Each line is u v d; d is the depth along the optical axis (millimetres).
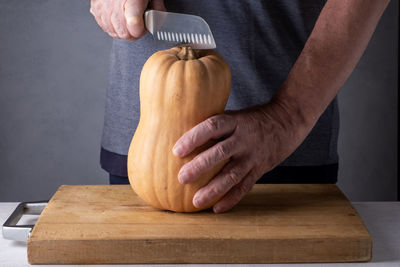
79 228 779
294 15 1062
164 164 800
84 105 2244
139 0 858
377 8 865
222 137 824
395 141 2260
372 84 2221
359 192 2316
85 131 2264
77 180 2301
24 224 891
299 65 888
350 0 855
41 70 2215
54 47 2199
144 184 817
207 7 1053
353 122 2256
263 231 780
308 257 768
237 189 839
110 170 1177
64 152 2279
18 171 2285
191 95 790
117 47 1127
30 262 753
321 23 881
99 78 2225
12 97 2230
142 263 765
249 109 865
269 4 1050
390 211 958
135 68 1100
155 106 808
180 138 789
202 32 798
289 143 872
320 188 965
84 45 2199
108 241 752
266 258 768
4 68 2209
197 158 783
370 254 767
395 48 2189
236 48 1062
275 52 1070
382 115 2244
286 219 823
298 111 878
